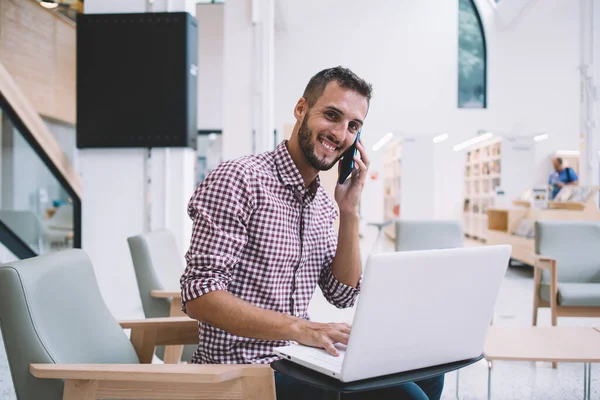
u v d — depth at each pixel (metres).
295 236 1.61
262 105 6.41
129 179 4.52
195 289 1.41
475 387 3.18
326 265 1.77
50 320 1.45
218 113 11.60
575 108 12.12
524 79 12.26
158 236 2.84
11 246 5.57
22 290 1.38
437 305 1.19
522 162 10.83
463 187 13.85
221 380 1.25
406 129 12.12
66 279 1.59
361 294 1.08
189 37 4.43
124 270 4.52
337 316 4.95
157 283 2.57
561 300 3.65
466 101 12.85
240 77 6.43
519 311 5.09
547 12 12.04
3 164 5.63
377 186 14.90
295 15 11.80
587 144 7.12
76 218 5.64
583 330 2.68
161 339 1.82
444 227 4.38
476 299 1.26
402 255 1.10
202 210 1.50
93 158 4.53
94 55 4.40
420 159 11.91
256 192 1.53
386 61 12.02
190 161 4.66
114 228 4.53
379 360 1.15
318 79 1.55
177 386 1.33
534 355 2.23
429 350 1.23
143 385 1.33
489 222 9.63
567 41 12.12
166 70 4.39
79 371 1.31
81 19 4.40
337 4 11.93
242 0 6.43
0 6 5.81
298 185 1.59
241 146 6.39
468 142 12.19
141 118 4.41
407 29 12.01
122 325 1.81
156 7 4.45
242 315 1.38
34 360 1.38
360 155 1.66
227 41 6.46
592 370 3.49
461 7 12.63
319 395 1.41
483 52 12.70
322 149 1.54
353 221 1.71
